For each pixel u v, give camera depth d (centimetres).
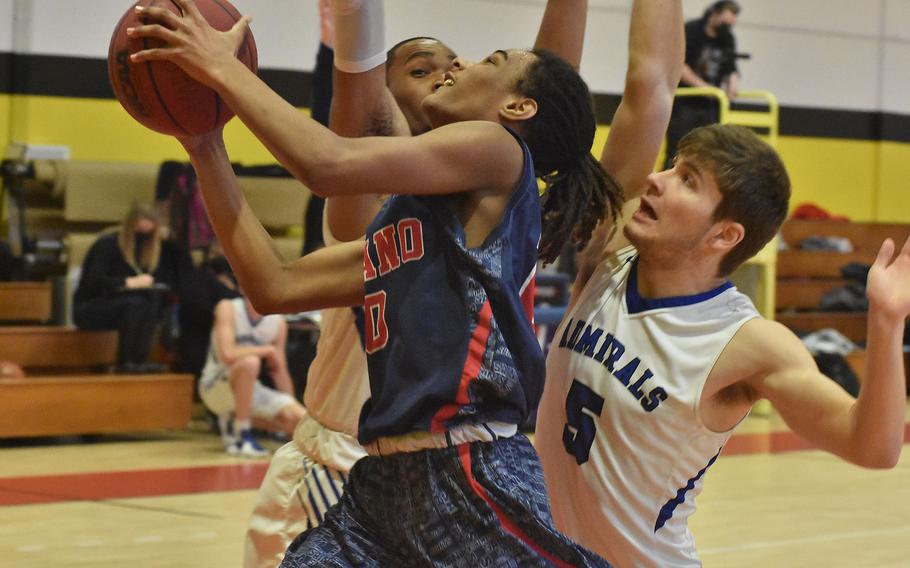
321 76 349
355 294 237
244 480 697
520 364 210
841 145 1354
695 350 237
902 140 1388
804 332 1145
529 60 225
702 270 243
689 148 242
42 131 973
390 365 211
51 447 802
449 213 211
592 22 1170
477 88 224
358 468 222
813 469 791
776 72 1310
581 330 253
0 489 654
